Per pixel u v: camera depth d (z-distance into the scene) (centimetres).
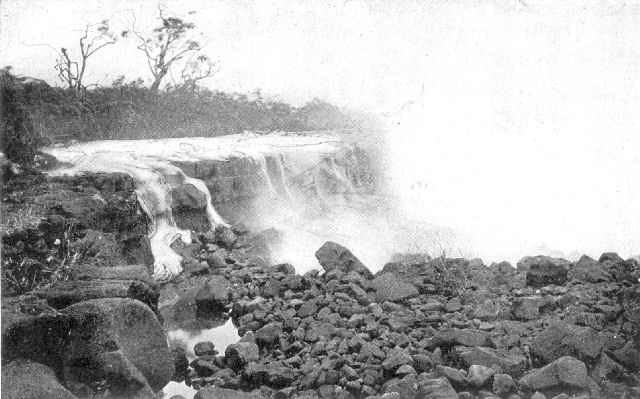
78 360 484
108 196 802
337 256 806
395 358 536
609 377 515
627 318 596
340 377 541
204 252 986
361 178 1634
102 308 503
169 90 1938
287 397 530
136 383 488
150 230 959
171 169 1099
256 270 880
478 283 742
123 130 1568
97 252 671
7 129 875
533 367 541
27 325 466
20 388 436
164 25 1973
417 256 891
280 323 655
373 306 682
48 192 768
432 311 662
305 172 1433
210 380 569
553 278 723
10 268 580
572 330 534
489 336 565
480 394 498
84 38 1719
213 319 742
